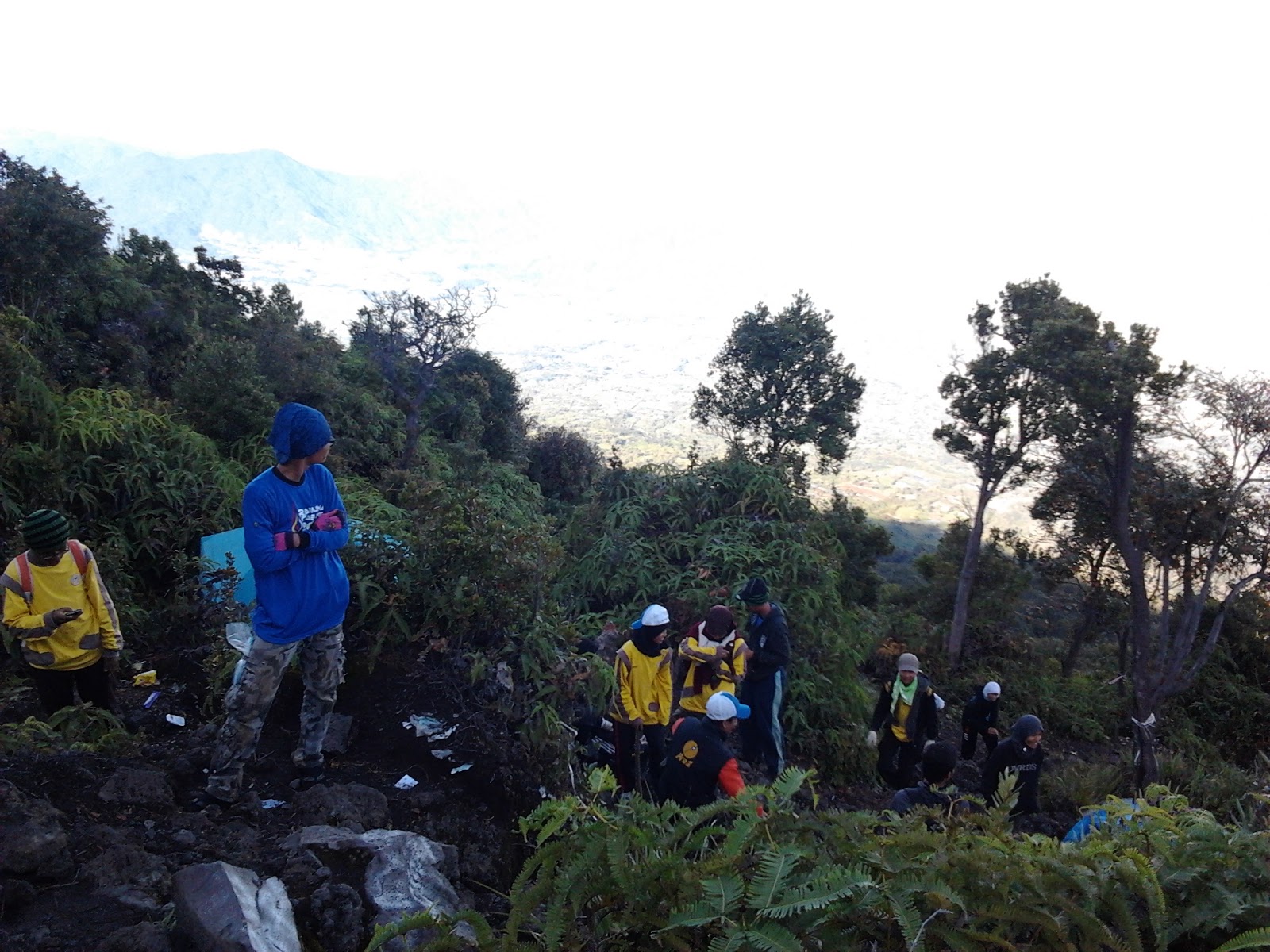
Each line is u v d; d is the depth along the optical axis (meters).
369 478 13.00
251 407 9.25
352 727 4.46
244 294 16.30
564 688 4.61
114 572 6.06
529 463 24.50
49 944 2.51
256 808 3.56
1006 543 21.28
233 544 5.84
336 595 3.65
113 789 3.33
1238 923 2.12
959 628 18.06
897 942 2.10
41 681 4.22
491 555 4.92
